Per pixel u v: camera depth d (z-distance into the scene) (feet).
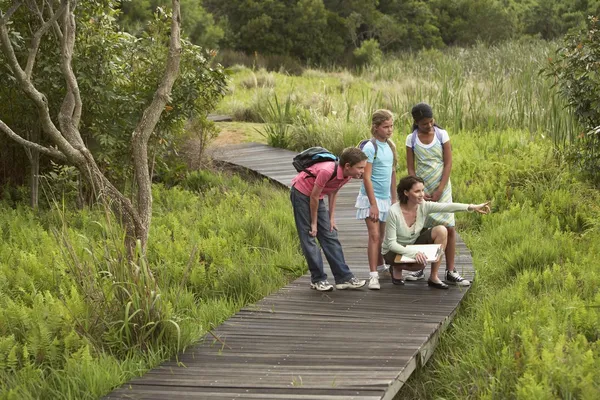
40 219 32.63
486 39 154.20
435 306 20.77
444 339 19.49
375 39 150.30
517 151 43.75
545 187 35.65
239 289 23.91
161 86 21.84
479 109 58.23
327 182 21.44
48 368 17.44
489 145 47.62
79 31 35.50
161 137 37.50
